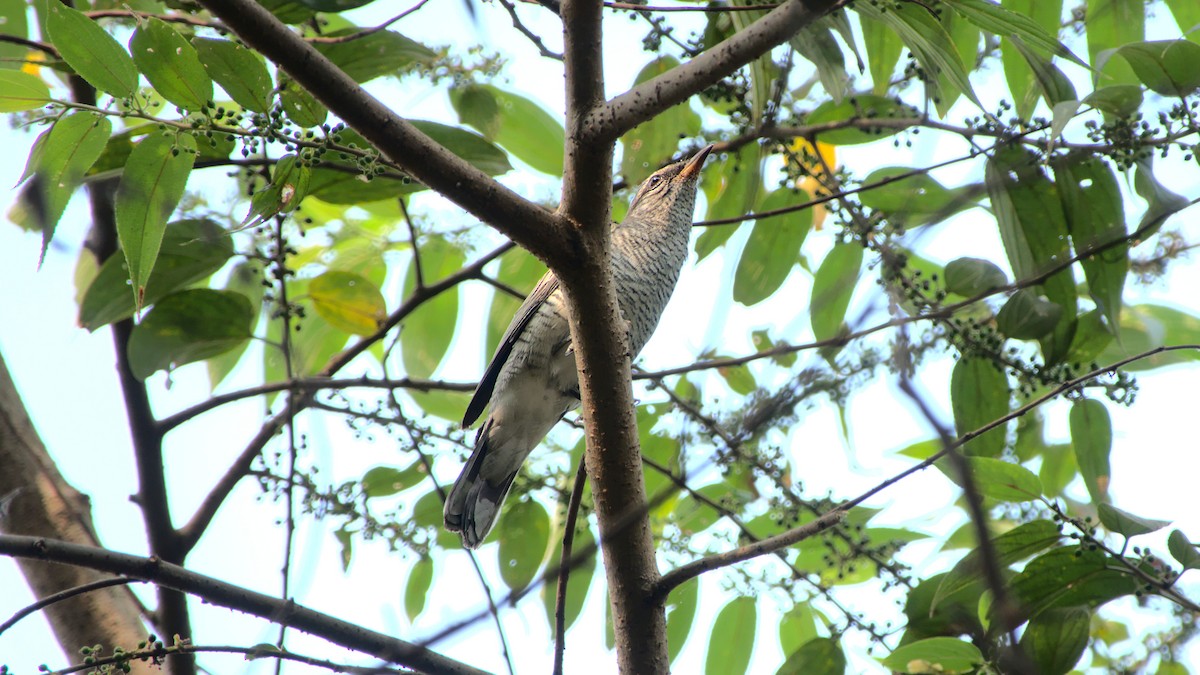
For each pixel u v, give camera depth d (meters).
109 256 9.27
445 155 6.28
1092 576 7.41
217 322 8.69
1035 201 7.85
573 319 6.84
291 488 7.80
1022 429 9.30
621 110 6.36
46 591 8.77
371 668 6.48
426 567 9.31
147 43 6.27
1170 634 8.17
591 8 6.44
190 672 8.02
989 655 7.51
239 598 7.12
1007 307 7.91
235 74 6.49
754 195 9.09
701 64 6.22
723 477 9.29
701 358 7.94
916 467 6.44
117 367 8.88
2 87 6.44
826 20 7.46
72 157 6.78
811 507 8.46
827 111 9.09
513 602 4.46
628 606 6.77
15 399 9.54
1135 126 7.27
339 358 9.41
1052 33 8.62
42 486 9.12
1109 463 8.12
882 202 8.62
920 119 8.45
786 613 9.33
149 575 7.06
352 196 8.55
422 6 8.01
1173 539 7.04
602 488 6.88
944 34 7.42
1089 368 8.42
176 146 6.52
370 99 6.14
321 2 6.65
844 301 8.62
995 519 8.84
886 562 8.27
